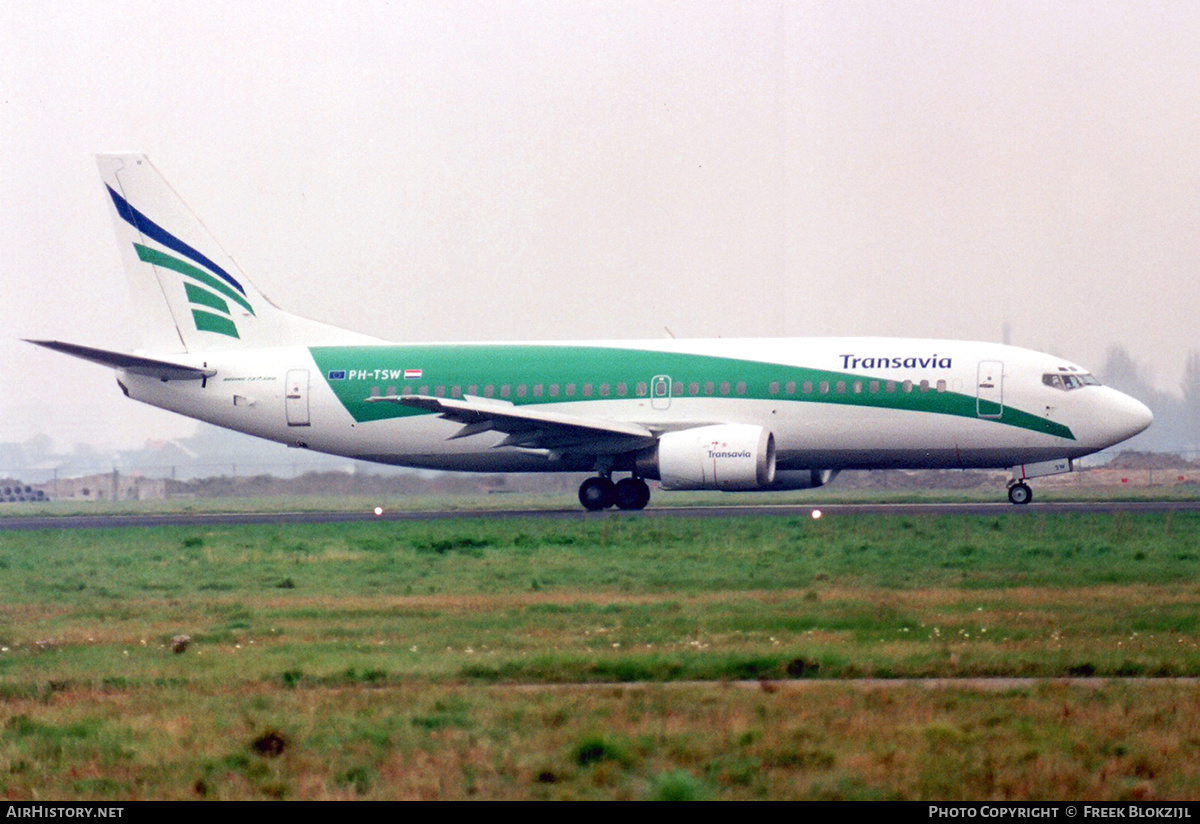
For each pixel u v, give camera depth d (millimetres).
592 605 84938
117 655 71438
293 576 108500
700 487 151625
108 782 47562
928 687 57500
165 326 174750
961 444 153500
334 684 61406
